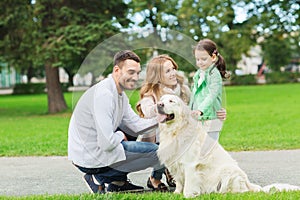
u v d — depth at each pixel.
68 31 16.28
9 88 52.16
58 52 16.34
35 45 16.92
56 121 15.77
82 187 6.04
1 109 22.48
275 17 23.31
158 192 5.24
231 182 5.02
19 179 6.61
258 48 49.91
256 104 20.83
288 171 6.92
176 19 23.47
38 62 16.92
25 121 16.06
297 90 31.08
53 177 6.72
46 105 24.77
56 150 9.27
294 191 4.98
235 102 22.22
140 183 5.63
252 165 7.43
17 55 17.83
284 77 43.69
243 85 41.69
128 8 17.91
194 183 5.00
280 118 14.91
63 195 5.13
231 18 28.86
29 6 16.98
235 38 31.42
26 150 9.31
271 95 26.55
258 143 9.67
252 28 30.12
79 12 16.86
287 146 9.28
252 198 4.65
